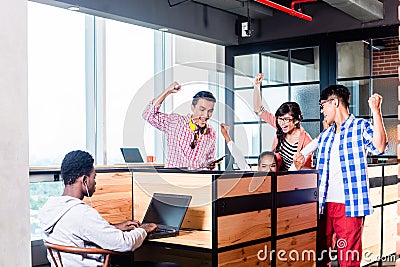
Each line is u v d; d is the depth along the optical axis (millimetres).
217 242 3064
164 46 6859
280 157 4918
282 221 3680
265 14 6660
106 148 6027
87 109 5938
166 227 3230
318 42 6402
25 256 724
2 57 693
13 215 708
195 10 6297
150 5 5719
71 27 5750
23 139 722
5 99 696
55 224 2648
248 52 6906
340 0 5199
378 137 3781
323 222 4145
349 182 3914
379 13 5871
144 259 3484
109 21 6164
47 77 5512
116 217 3586
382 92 5980
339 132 4008
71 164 2746
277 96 6703
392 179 5551
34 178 4102
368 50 6082
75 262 2627
